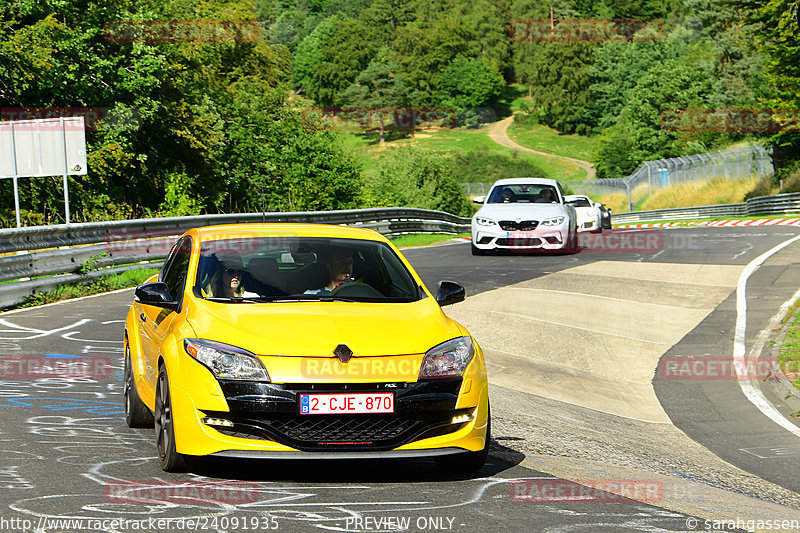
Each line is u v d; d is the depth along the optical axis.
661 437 19.53
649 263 48.59
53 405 18.22
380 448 12.67
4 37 66.31
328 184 99.94
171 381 12.89
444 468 14.05
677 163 168.62
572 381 25.00
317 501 11.95
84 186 70.38
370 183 145.75
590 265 48.03
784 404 22.88
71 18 70.94
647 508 12.41
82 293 38.22
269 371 12.55
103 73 71.50
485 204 54.22
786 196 103.75
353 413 12.57
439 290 15.89
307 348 12.77
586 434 18.81
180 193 78.19
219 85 104.88
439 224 92.50
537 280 42.53
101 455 14.20
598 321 32.97
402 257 16.36
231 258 15.30
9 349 25.05
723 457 18.05
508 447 16.62
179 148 84.31
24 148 43.28
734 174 149.62
